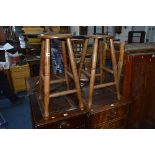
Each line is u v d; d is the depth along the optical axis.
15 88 3.62
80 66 1.85
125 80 1.68
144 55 1.61
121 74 1.79
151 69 1.72
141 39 3.51
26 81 2.18
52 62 2.94
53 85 1.96
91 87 1.46
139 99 1.78
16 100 3.29
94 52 1.39
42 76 1.45
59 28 4.38
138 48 1.82
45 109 1.32
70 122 1.37
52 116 1.35
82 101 1.47
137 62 1.60
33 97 1.70
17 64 3.62
